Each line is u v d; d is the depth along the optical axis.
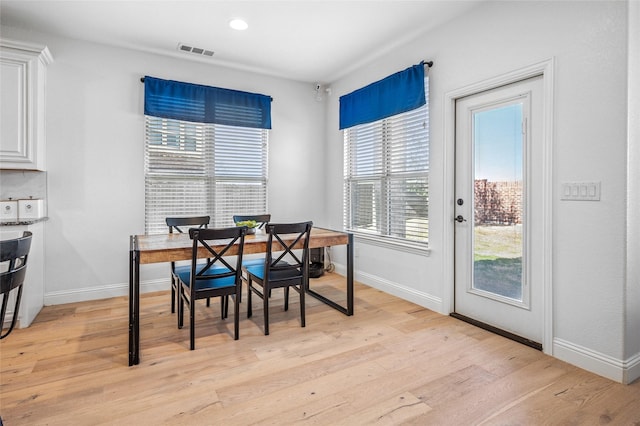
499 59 2.61
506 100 2.64
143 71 3.71
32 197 3.25
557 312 2.29
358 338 2.63
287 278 2.79
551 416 1.71
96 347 2.46
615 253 2.00
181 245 2.54
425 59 3.29
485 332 2.72
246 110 4.23
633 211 2.00
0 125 2.87
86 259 3.49
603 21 2.03
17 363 2.22
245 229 2.57
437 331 2.76
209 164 4.10
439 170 3.16
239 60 3.93
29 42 2.92
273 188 4.53
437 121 3.17
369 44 3.50
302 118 4.70
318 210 4.87
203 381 2.03
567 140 2.21
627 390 1.93
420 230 3.44
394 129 3.72
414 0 2.73
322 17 3.01
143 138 3.72
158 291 3.86
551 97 2.28
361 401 1.84
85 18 3.01
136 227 3.71
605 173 2.03
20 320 2.77
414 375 2.10
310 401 1.84
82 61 3.42
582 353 2.16
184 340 2.58
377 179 4.00
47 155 3.29
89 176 3.48
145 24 3.12
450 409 1.77
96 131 3.50
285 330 2.78
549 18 2.29
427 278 3.32
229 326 2.84
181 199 3.96
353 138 4.39
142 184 3.73
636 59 1.99
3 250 1.38
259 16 2.99
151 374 2.10
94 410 1.75
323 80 4.64
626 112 1.94
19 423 1.65
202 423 1.66
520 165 2.58
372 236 4.04
